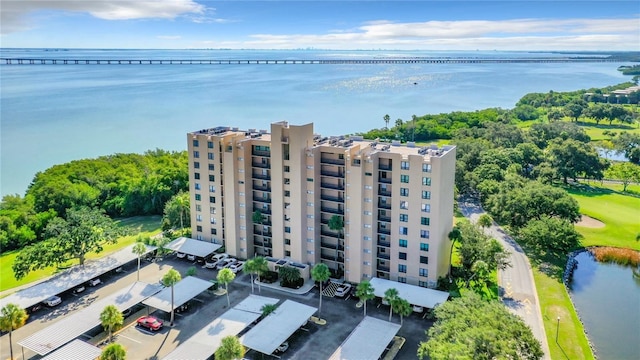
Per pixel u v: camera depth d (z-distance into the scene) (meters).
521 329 71.38
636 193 180.12
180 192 154.25
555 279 110.69
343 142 114.19
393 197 101.56
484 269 99.56
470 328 70.56
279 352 82.25
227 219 119.31
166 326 90.62
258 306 93.38
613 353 84.81
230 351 72.06
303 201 108.38
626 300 105.69
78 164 193.00
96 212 124.75
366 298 87.75
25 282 110.88
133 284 100.81
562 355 81.88
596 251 130.25
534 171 188.50
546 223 121.19
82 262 110.69
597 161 188.62
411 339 86.12
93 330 88.69
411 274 103.25
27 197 156.50
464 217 150.88
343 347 78.88
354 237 104.94
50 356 76.88
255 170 117.69
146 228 150.38
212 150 119.12
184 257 121.81
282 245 113.06
